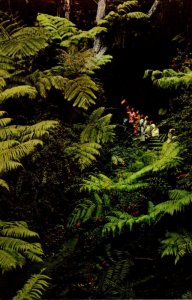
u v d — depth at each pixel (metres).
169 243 4.09
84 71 6.30
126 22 8.95
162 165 5.05
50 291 3.95
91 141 5.63
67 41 7.10
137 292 4.11
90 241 4.89
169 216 4.84
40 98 6.13
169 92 9.90
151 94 10.56
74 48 6.59
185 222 4.74
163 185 5.18
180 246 4.02
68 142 5.56
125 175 5.69
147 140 8.03
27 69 6.24
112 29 8.53
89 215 4.91
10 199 4.96
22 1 9.70
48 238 4.93
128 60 10.28
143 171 5.08
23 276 4.01
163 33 10.12
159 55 10.43
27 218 4.95
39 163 5.27
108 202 5.15
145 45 10.05
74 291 4.01
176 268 4.39
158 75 7.78
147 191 5.34
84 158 5.33
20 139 4.58
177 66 9.38
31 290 3.16
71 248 4.43
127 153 6.94
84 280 4.17
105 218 5.10
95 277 4.19
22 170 5.14
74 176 5.54
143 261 4.52
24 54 5.36
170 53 10.45
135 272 4.39
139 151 7.07
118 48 9.69
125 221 4.60
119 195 5.31
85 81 5.68
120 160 6.58
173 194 4.50
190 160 5.30
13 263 3.15
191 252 4.19
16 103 5.95
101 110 6.02
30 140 4.23
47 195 5.22
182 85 6.83
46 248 4.80
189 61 8.69
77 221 5.21
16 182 5.09
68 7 9.01
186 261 4.43
